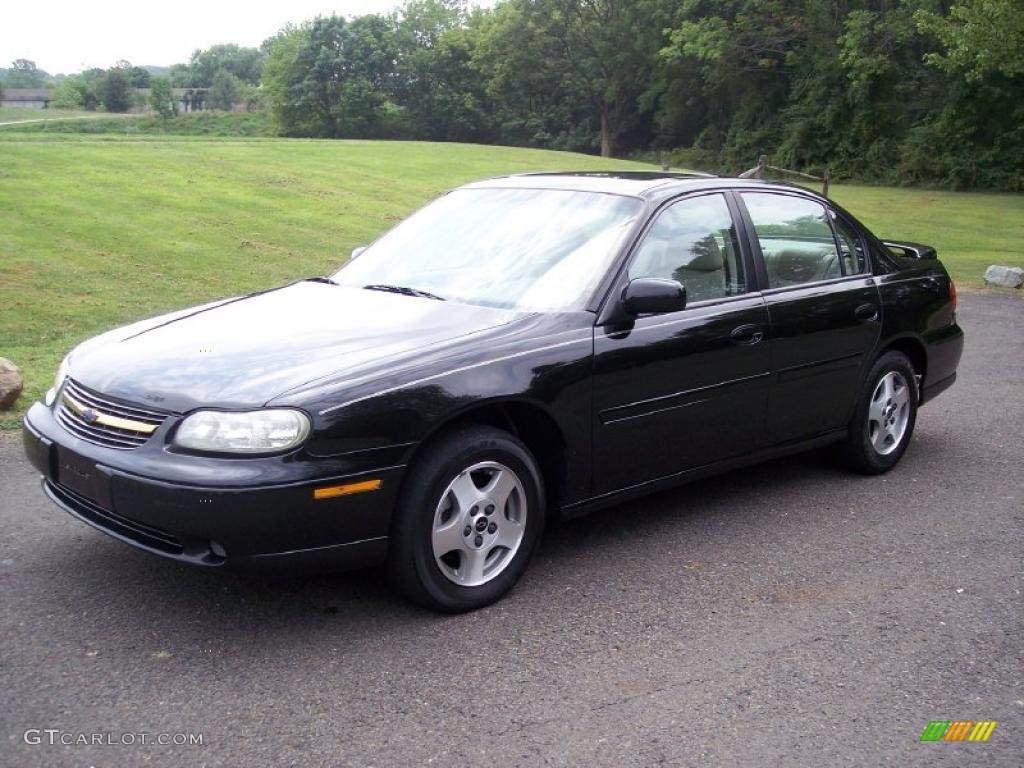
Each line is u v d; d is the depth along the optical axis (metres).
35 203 15.26
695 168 59.56
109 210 15.52
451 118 82.38
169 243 13.75
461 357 3.80
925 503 5.32
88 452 3.59
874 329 5.48
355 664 3.44
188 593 3.96
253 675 3.35
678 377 4.46
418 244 5.02
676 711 3.21
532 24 66.44
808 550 4.62
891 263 5.84
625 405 4.27
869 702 3.30
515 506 3.99
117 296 10.62
